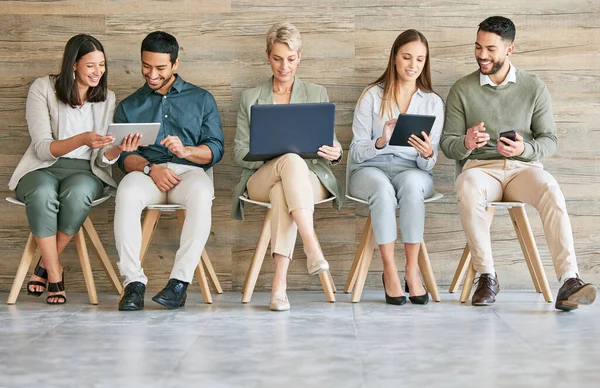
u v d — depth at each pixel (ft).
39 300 11.54
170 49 11.49
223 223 12.84
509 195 11.44
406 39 11.50
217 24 12.77
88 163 11.71
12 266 12.85
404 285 12.75
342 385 6.67
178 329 9.07
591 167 12.71
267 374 7.02
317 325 9.35
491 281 11.04
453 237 12.79
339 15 12.72
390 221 11.00
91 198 11.19
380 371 7.14
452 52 12.72
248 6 12.75
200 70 12.81
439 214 12.81
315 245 10.23
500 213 12.76
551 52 12.69
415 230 11.02
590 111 12.69
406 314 10.18
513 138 11.07
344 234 12.78
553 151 11.53
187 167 11.61
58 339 8.49
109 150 11.03
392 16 12.71
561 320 9.72
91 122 11.74
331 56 12.75
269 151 10.61
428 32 12.72
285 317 9.93
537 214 12.78
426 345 8.21
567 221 10.67
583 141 12.71
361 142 11.66
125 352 7.85
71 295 12.26
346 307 10.79
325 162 11.55
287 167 10.45
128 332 8.88
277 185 10.60
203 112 11.94
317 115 10.43
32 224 10.98
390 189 11.08
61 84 11.43
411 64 11.49
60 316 10.01
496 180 11.44
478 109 11.81
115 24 12.80
